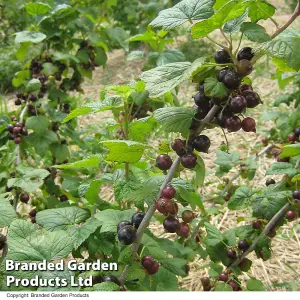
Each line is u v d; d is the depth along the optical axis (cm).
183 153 27
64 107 65
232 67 26
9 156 46
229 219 61
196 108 28
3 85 117
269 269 52
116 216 30
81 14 69
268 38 26
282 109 93
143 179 32
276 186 41
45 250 24
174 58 49
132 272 28
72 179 53
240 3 24
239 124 26
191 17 26
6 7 112
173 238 57
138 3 124
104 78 118
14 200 46
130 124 34
